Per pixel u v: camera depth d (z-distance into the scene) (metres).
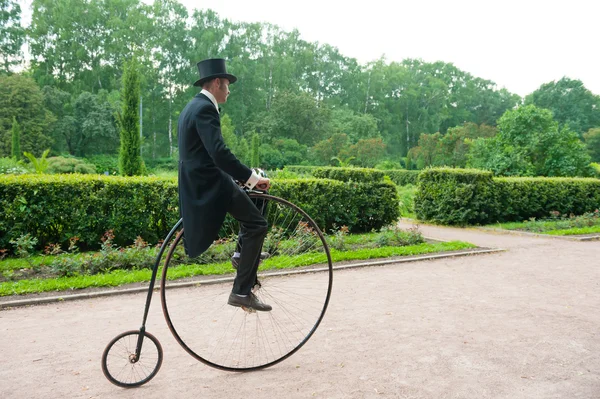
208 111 3.08
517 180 13.66
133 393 3.03
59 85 62.50
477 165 18.39
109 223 8.09
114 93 58.12
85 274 6.33
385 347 3.82
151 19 63.41
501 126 18.47
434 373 3.30
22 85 46.97
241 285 3.43
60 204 7.83
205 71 3.19
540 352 3.70
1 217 7.54
